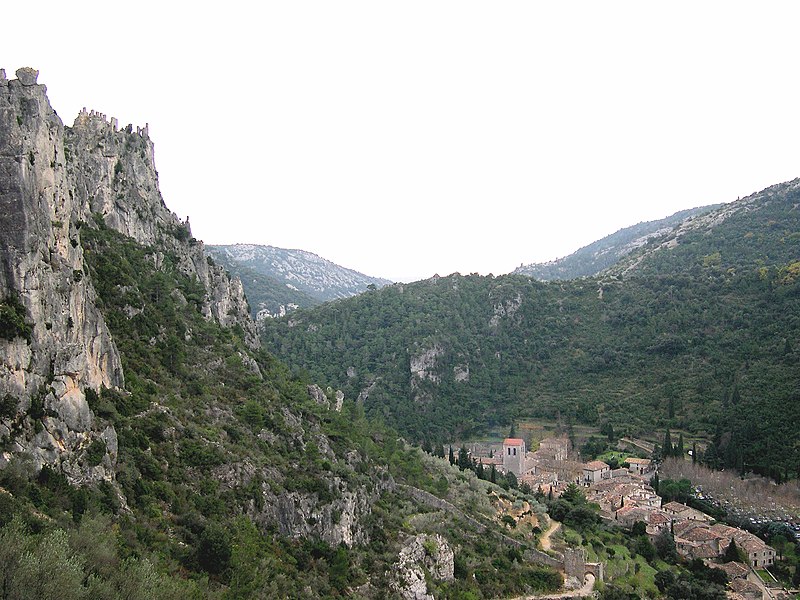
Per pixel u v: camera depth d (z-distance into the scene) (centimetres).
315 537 6575
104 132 9406
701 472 14838
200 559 4691
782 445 14988
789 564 11519
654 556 11175
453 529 8794
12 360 3988
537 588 8175
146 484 5016
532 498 12612
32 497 3772
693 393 18350
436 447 16188
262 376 9488
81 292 4925
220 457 6094
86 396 4900
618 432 17938
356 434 10212
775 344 18550
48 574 3188
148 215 10031
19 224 4138
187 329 8500
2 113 4206
